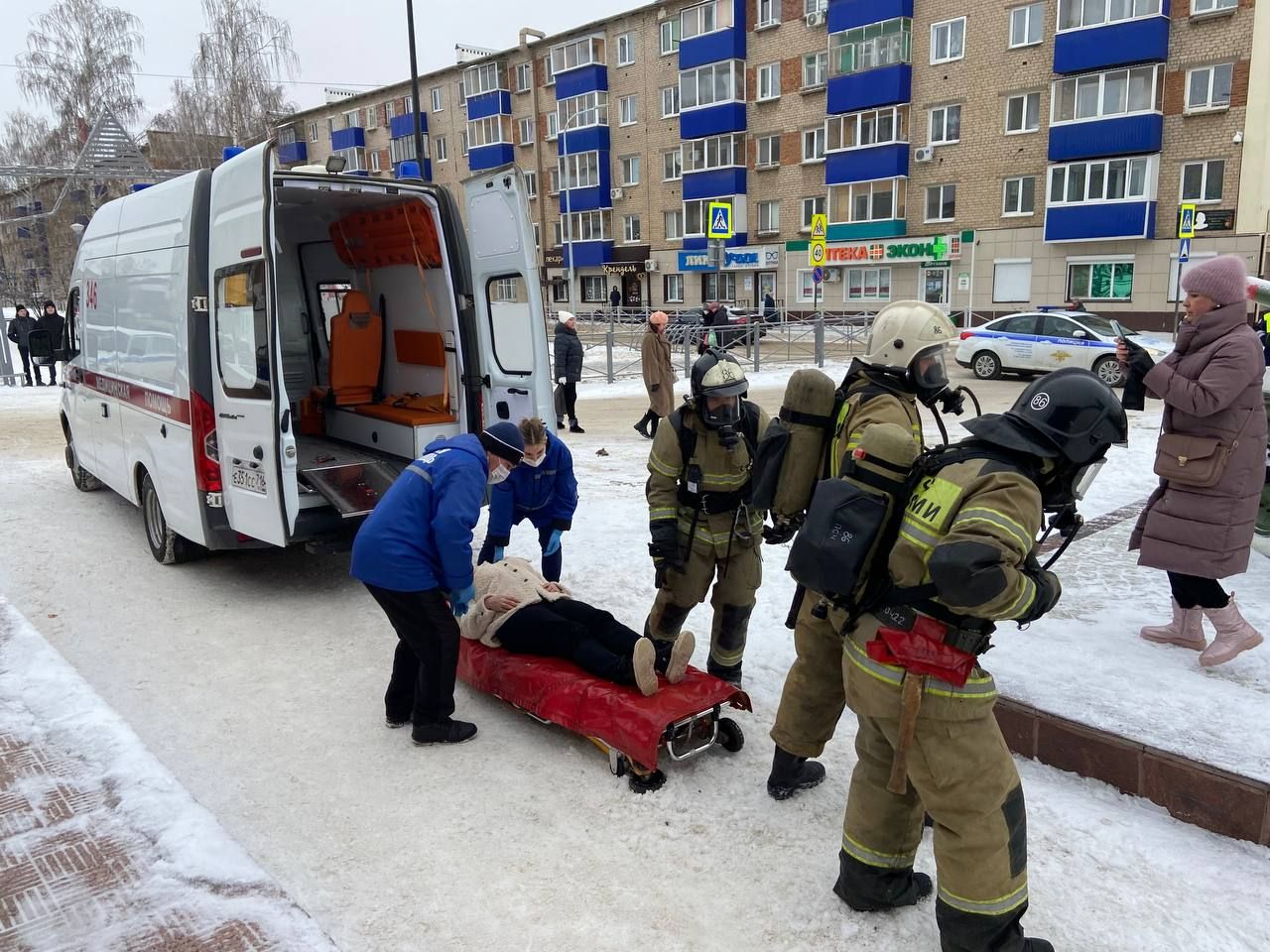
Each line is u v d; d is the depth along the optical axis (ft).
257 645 16.34
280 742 12.71
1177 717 11.53
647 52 124.77
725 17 113.09
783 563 19.76
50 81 121.60
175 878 9.04
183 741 12.75
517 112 146.00
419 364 23.98
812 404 9.45
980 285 97.96
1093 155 86.17
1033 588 6.93
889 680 7.71
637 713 11.12
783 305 115.55
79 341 25.77
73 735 11.82
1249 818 9.78
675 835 10.29
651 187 128.47
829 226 108.47
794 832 10.28
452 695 12.73
